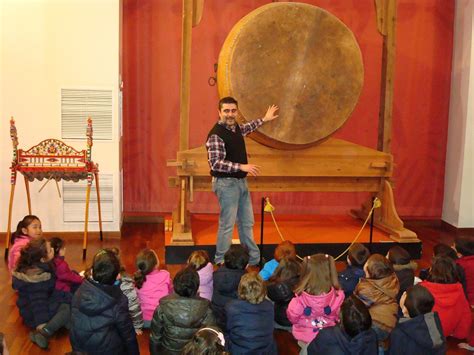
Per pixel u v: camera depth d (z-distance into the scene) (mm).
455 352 3855
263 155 5859
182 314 3084
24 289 3977
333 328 2836
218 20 6914
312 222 6555
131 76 6938
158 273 4059
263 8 5562
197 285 3209
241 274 3801
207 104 7086
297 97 5672
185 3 5586
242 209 5258
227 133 5039
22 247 4211
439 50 7297
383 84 6168
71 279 4211
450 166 7336
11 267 4633
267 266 4305
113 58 6164
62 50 6078
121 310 3203
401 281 4047
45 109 6133
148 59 6930
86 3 6047
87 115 6207
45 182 6211
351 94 5828
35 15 6004
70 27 6062
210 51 6969
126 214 7082
